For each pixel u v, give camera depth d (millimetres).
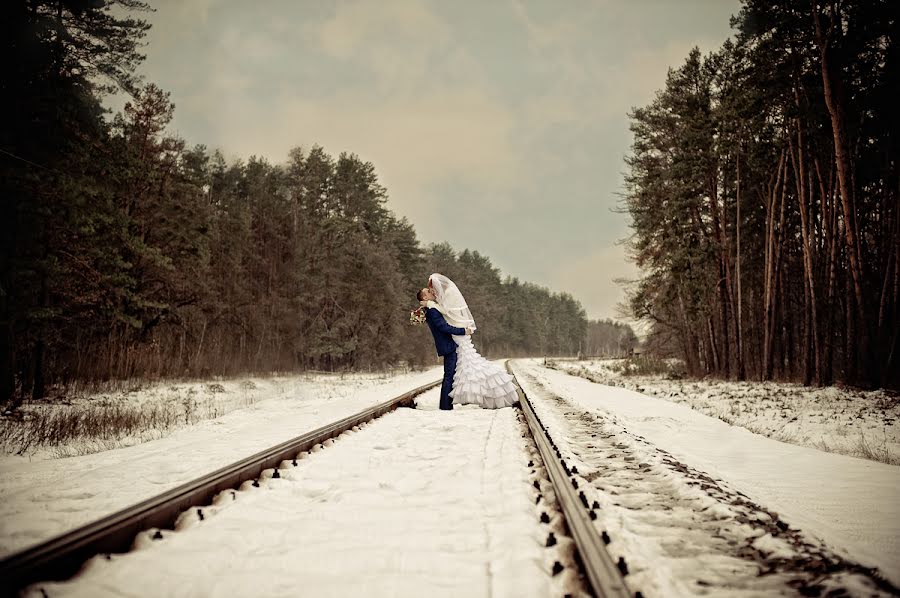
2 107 15172
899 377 16562
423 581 2613
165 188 27734
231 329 35406
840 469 5770
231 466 4586
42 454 7699
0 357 15273
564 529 3234
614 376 32969
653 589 2471
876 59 18141
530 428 6852
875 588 2498
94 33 17625
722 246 25594
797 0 18547
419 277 63125
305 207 50156
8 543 3324
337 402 14336
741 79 23016
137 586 2580
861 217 21047
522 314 131125
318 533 3344
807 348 19500
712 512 3758
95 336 23000
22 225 15820
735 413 11906
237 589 2561
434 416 9219
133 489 4730
